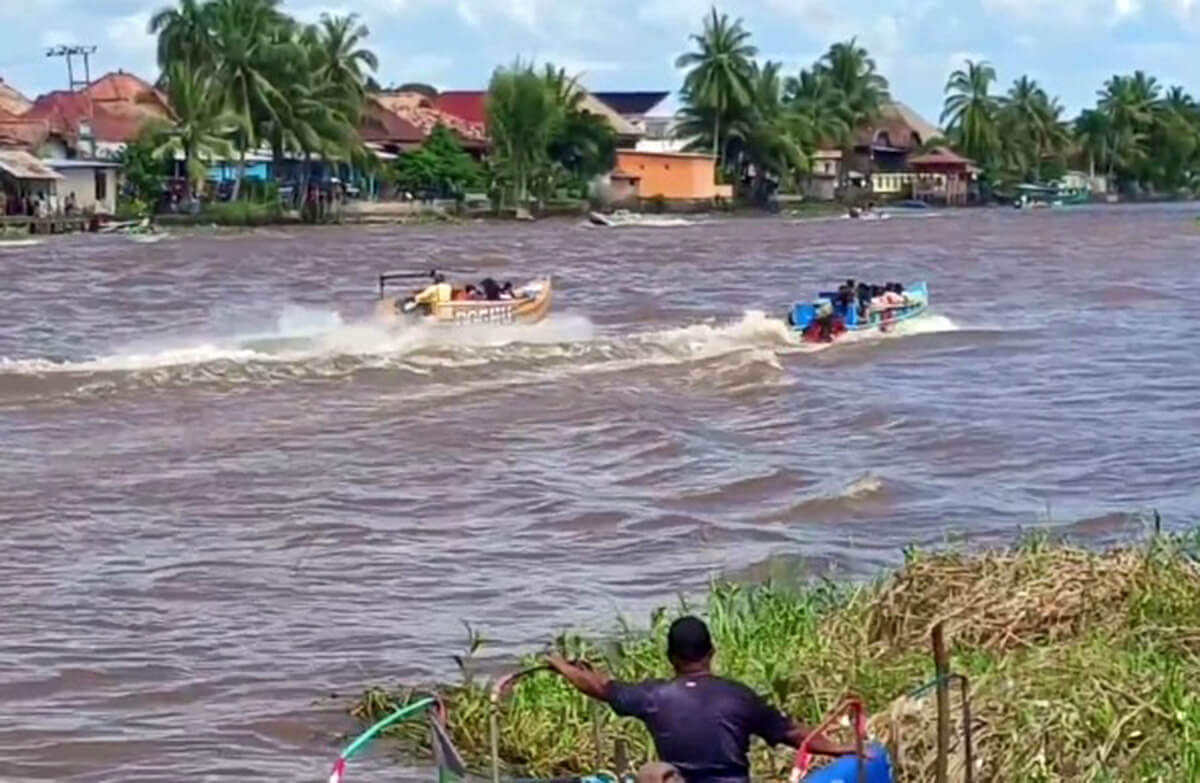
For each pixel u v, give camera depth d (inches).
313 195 4276.6
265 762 493.7
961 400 1189.7
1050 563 526.0
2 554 764.0
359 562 743.7
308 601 678.5
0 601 680.4
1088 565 520.4
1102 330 1643.7
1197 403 1169.4
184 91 3996.1
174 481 925.8
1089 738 406.6
